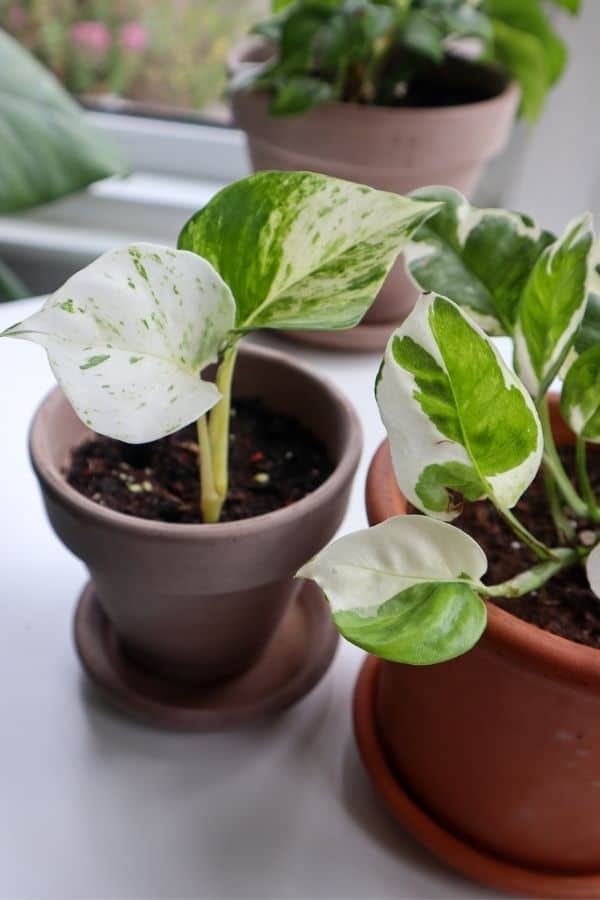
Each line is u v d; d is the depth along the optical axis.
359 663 0.47
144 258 0.31
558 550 0.37
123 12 0.84
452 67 0.68
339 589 0.31
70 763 0.42
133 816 0.40
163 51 0.86
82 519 0.36
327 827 0.41
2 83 0.63
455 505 0.33
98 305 0.30
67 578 0.49
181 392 0.31
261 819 0.41
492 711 0.35
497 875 0.38
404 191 0.60
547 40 0.65
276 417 0.46
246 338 0.66
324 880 0.39
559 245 0.35
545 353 0.36
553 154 0.76
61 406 0.42
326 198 0.34
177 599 0.38
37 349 0.62
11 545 0.50
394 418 0.31
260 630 0.42
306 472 0.43
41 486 0.38
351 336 0.63
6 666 0.45
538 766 0.35
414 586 0.32
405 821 0.40
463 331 0.30
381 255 0.34
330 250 0.34
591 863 0.39
